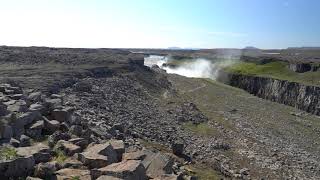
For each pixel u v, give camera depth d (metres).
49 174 18.19
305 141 60.06
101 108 45.81
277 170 42.50
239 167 40.53
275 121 72.94
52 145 23.03
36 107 27.14
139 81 79.06
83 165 19.97
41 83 48.16
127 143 31.59
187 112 62.94
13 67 62.66
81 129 26.06
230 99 92.31
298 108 92.12
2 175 17.36
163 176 20.67
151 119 50.38
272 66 137.50
